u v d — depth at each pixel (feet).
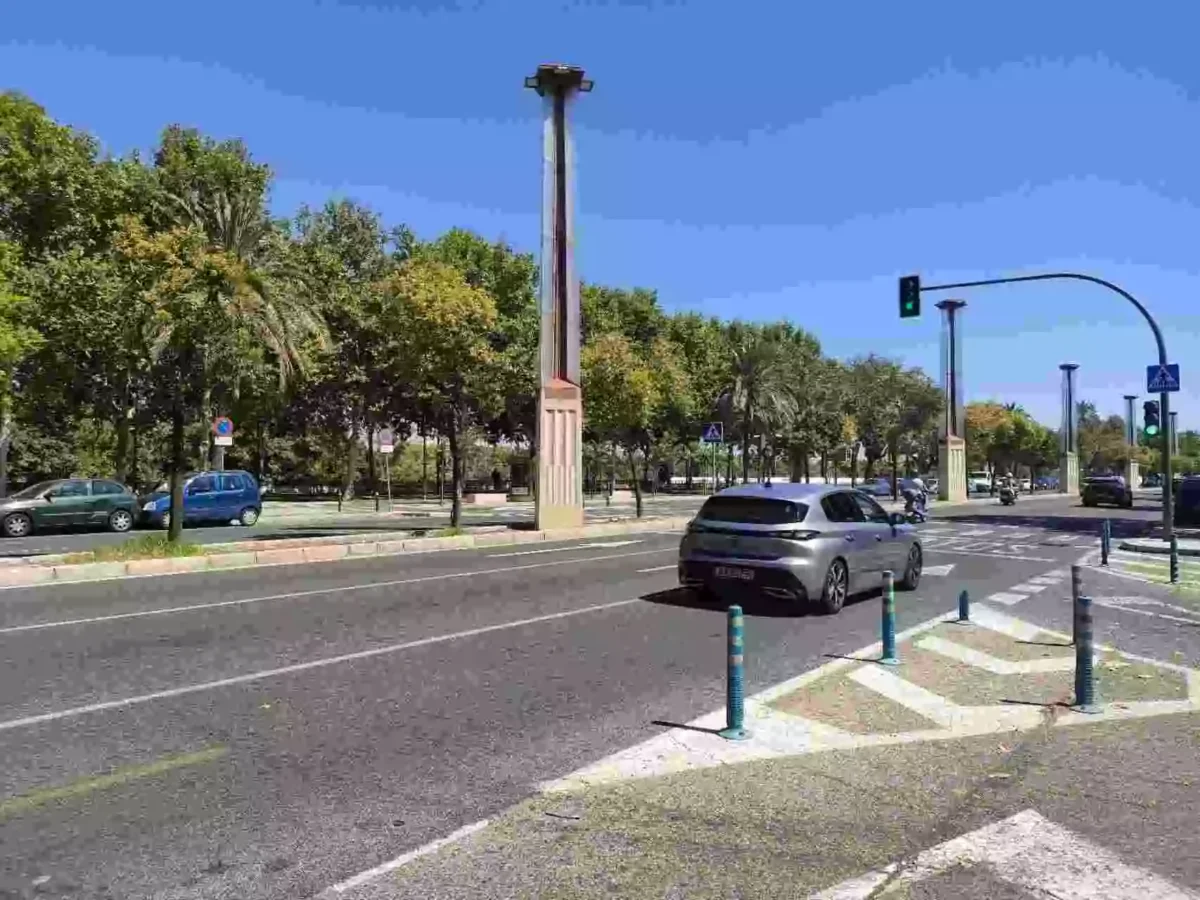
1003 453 291.58
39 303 77.46
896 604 41.75
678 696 24.26
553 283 83.41
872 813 16.28
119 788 17.11
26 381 94.79
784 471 298.76
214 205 85.05
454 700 23.67
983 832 15.44
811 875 13.80
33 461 147.74
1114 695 24.64
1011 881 13.67
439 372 74.69
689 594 43.14
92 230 97.96
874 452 238.07
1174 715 22.76
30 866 13.84
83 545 74.18
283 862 14.07
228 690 24.41
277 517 116.06
